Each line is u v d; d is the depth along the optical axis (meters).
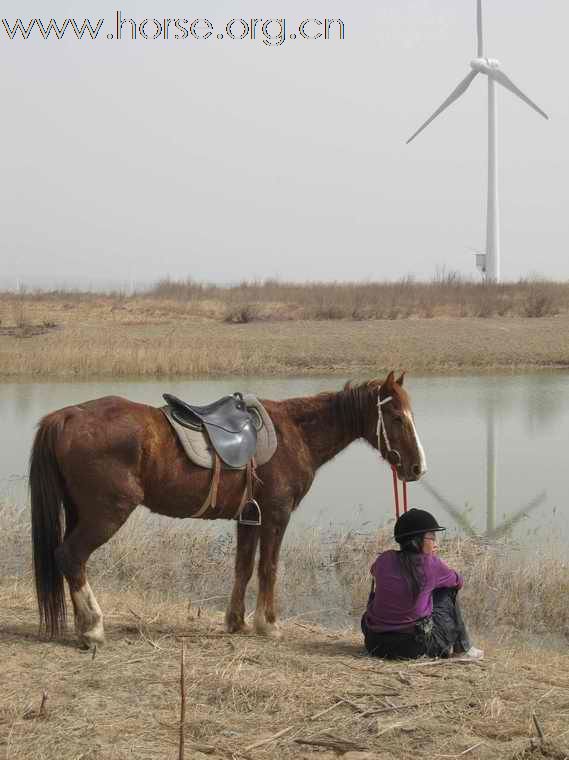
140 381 26.78
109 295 46.59
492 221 58.53
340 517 12.80
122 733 5.08
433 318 38.94
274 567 7.09
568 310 40.88
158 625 7.32
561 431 19.28
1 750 4.82
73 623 7.18
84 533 6.32
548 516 12.89
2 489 13.92
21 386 25.38
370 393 7.33
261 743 5.00
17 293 46.91
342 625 8.66
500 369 30.20
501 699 5.69
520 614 9.07
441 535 11.92
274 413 7.15
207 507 6.72
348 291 46.62
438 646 6.50
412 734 5.16
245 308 38.75
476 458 16.69
